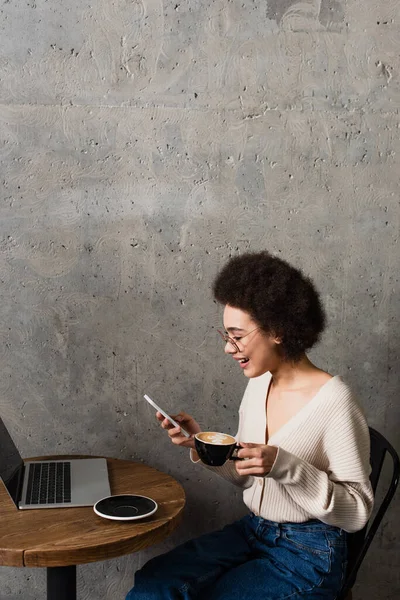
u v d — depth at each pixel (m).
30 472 1.90
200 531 2.27
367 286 2.22
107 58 2.07
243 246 2.16
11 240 2.09
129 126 2.09
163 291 2.16
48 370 2.15
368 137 2.16
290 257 2.18
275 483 1.70
